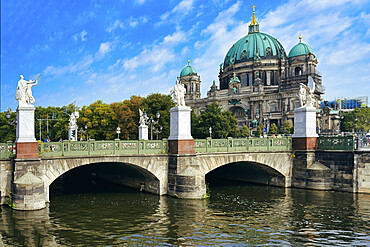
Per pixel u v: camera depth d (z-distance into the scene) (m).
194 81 152.38
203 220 21.62
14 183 22.81
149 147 28.33
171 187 28.42
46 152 24.28
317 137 33.38
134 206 25.20
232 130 87.94
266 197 29.17
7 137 83.94
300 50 117.12
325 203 26.41
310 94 33.91
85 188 34.78
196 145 29.42
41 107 88.19
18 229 19.22
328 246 17.12
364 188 29.61
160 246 16.92
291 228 20.03
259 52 128.12
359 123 106.69
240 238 18.23
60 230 19.20
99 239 17.86
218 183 39.16
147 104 70.12
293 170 34.28
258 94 117.00
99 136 75.69
